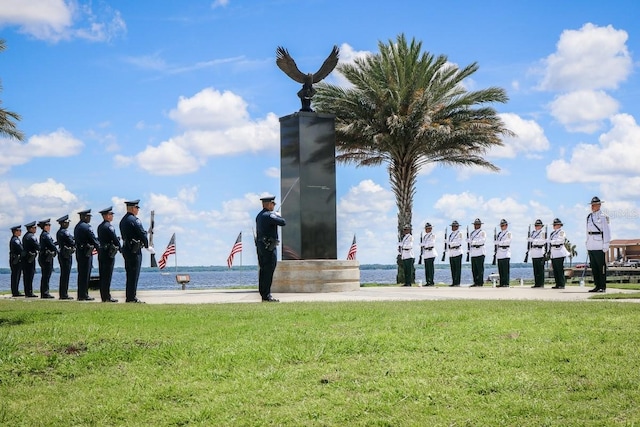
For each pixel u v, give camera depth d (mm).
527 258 28406
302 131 24094
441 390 8750
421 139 33656
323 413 8172
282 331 11883
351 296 20750
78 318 13773
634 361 9594
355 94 34156
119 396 9047
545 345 10570
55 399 9055
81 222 22234
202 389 9211
